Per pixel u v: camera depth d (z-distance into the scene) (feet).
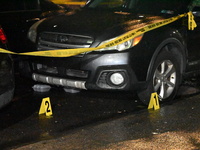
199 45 22.76
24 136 17.01
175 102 20.94
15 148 15.42
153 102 19.86
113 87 19.42
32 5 29.45
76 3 51.55
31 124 18.31
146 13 22.54
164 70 20.90
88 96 22.45
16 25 28.40
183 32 21.57
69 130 17.54
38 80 21.15
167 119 18.34
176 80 21.54
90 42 19.45
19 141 16.51
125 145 15.33
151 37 19.84
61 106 20.75
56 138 16.24
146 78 19.83
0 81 16.31
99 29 19.76
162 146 15.21
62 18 21.71
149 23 20.30
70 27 20.33
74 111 20.07
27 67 21.30
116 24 20.08
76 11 23.30
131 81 19.43
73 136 16.42
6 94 16.69
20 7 28.84
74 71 19.85
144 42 19.57
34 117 19.20
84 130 17.08
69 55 19.30
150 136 16.28
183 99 21.35
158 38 20.04
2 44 17.13
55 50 19.43
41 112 19.65
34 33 21.27
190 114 18.95
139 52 19.39
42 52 19.52
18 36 28.45
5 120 18.83
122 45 19.17
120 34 19.33
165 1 22.89
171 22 21.13
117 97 22.40
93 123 18.43
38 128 17.87
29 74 21.36
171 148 15.03
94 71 19.16
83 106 20.83
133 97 22.43
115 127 17.42
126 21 20.49
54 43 20.30
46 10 31.17
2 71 16.47
